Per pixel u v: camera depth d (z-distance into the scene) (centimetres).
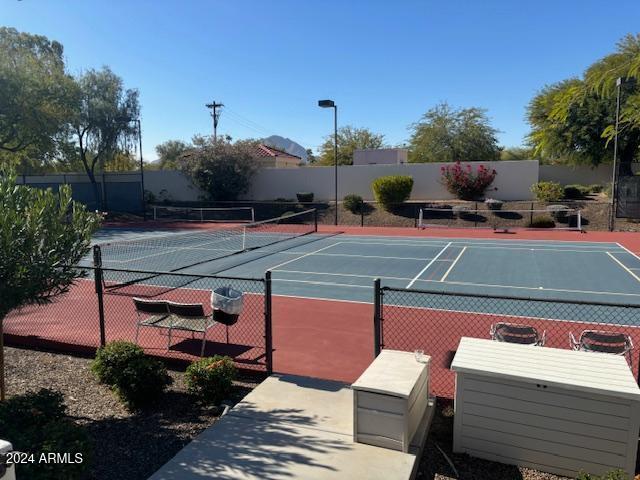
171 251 1973
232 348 803
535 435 454
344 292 1223
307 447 463
